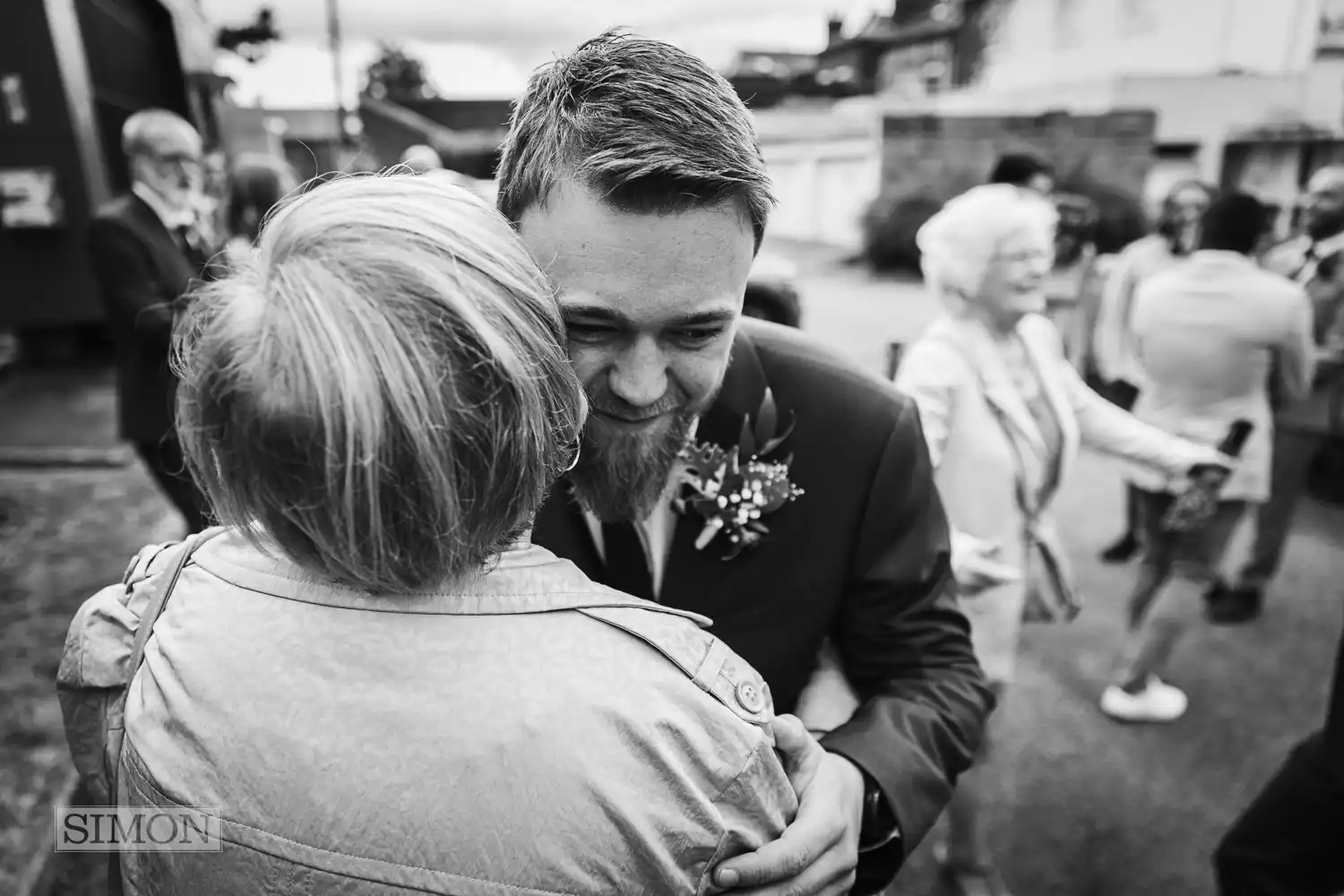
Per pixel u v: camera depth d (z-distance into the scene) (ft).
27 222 22.81
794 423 3.11
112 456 16.14
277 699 1.70
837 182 33.73
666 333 2.31
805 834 2.05
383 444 1.55
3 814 6.94
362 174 2.04
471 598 1.79
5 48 21.86
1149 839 7.33
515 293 1.73
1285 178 26.53
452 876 1.60
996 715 6.42
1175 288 9.44
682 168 2.02
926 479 3.34
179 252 9.39
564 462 1.98
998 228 5.87
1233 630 11.04
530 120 2.26
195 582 1.99
